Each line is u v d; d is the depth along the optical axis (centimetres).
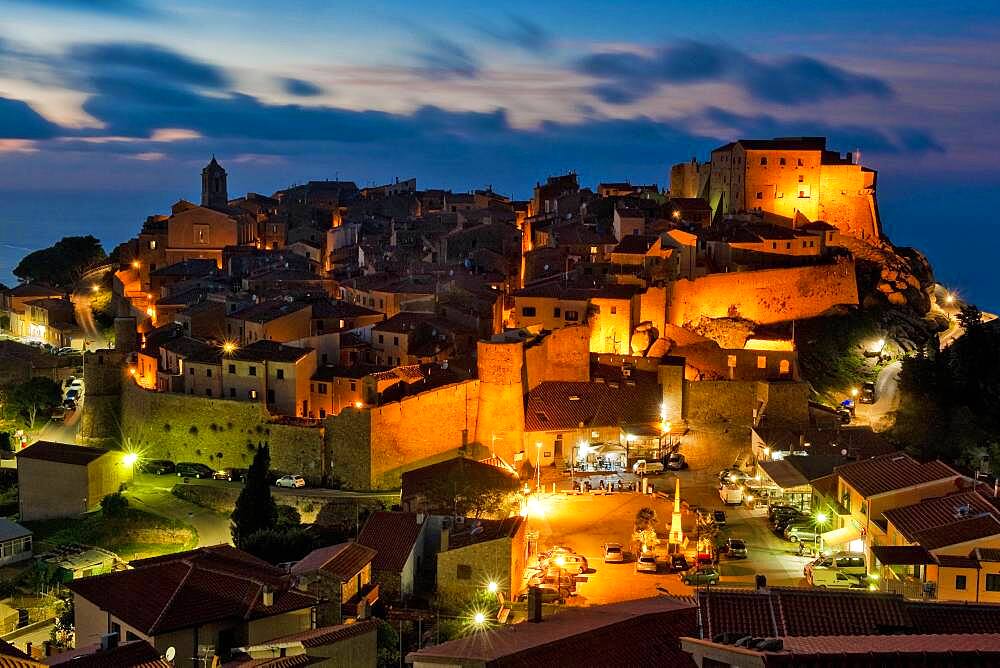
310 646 7244
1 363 18475
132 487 14188
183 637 7912
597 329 16362
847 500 11269
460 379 14725
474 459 14062
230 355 14862
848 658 4616
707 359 16162
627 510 12538
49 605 11250
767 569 10719
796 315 19212
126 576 8500
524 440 14362
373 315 17425
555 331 15325
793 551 11244
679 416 15000
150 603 8125
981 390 17750
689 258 18100
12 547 12556
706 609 6066
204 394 15088
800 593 6175
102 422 15850
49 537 13062
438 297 17762
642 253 18512
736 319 17975
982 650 4734
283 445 13962
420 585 10856
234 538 12431
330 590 9306
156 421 14912
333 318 16950
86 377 15862
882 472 11044
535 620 7250
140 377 16550
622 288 16888
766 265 19325
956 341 18788
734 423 14938
